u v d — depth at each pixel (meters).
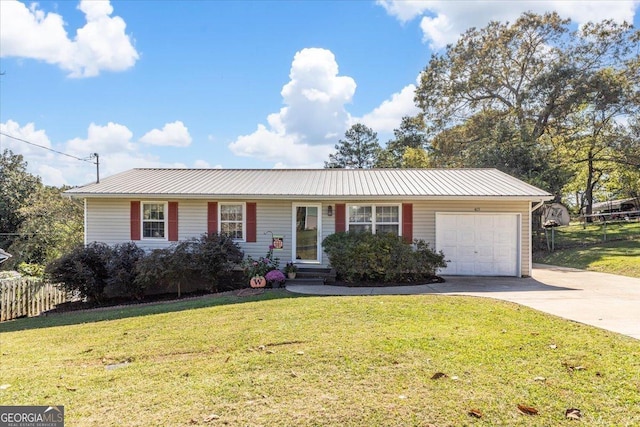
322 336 5.28
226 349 4.95
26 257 23.45
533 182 20.00
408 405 3.21
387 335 5.22
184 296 11.34
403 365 4.11
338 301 7.75
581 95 21.86
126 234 12.80
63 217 24.20
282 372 4.02
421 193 11.95
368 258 10.91
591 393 3.39
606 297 8.34
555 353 4.43
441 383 3.64
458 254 12.48
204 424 2.99
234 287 11.94
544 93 22.83
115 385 3.88
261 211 12.79
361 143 40.84
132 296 11.65
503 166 20.80
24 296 10.52
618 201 34.88
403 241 11.37
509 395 3.37
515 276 12.29
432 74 26.75
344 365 4.15
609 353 4.39
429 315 6.41
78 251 11.29
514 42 24.56
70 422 3.10
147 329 6.38
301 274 12.20
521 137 21.56
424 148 36.88
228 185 13.35
